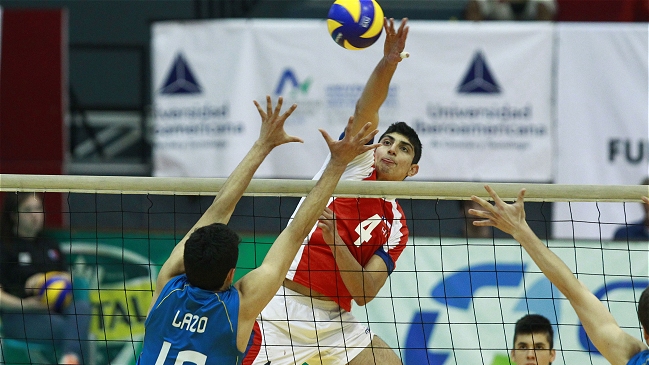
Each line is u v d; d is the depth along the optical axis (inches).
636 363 460.1
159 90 1117.7
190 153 1111.0
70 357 876.0
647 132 1111.0
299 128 1103.0
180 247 504.4
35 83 1131.9
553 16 1184.2
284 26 1104.8
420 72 1102.4
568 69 1114.1
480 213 494.3
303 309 616.7
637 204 1067.9
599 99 1113.4
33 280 880.9
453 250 877.2
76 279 896.3
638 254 864.3
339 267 588.7
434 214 1083.9
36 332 874.8
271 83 1104.8
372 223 611.2
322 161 1100.5
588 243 869.2
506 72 1107.9
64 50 1134.4
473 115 1105.4
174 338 459.5
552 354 692.1
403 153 628.4
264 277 471.2
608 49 1111.6
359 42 603.5
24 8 1151.0
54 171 1130.0
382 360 634.2
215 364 454.6
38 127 1131.9
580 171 1115.3
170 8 1214.3
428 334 866.8
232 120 1103.0
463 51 1106.1
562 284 485.7
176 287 472.7
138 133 1213.1
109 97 1205.7
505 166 1106.1
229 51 1109.1
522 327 692.1
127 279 895.1
